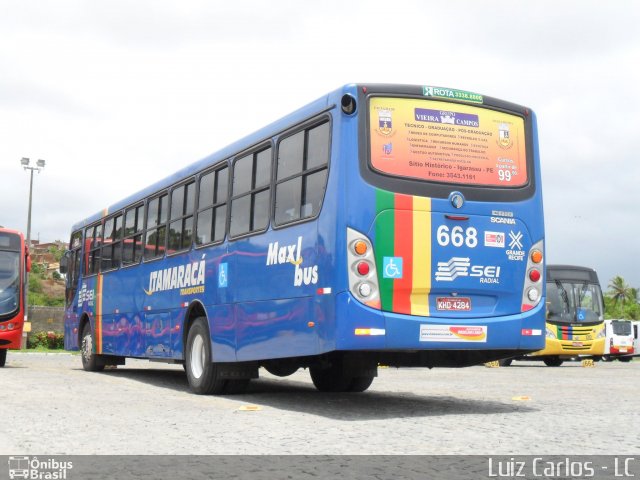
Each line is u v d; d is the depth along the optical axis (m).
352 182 8.88
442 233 9.23
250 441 7.15
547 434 7.52
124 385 13.94
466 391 13.16
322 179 9.24
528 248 9.79
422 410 9.80
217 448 6.77
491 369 23.03
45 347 33.00
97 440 7.21
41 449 6.72
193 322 12.67
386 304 8.84
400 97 9.32
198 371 12.30
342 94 9.06
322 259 9.01
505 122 9.95
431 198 9.23
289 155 10.16
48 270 122.50
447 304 9.20
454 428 7.96
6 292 20.09
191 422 8.48
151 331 14.51
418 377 17.84
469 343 9.16
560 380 16.47
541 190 10.09
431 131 9.41
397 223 9.00
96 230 18.61
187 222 13.27
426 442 7.05
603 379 16.88
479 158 9.66
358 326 8.66
